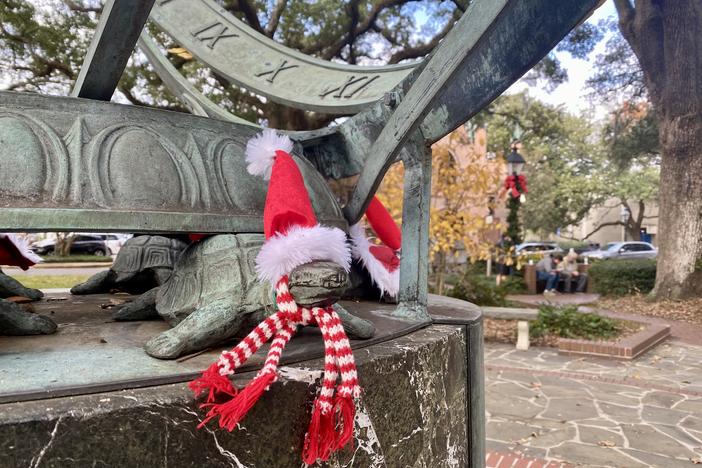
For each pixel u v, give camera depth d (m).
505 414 3.74
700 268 9.88
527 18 1.14
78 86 1.25
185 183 1.20
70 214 1.01
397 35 8.70
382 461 1.09
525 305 9.04
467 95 1.35
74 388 0.83
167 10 2.11
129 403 0.82
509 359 5.61
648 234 30.89
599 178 22.05
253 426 0.91
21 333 1.26
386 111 1.53
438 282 7.65
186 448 0.85
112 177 1.11
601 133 19.92
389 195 6.75
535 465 2.82
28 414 0.75
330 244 0.99
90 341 1.20
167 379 0.91
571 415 3.73
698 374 4.98
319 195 1.50
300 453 0.96
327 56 8.55
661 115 10.35
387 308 1.72
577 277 12.88
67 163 1.08
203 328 1.05
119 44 1.13
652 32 10.14
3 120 1.08
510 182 8.17
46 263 13.50
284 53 2.12
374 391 1.08
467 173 7.16
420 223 1.54
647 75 10.58
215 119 1.43
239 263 1.17
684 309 9.23
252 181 1.33
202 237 1.39
